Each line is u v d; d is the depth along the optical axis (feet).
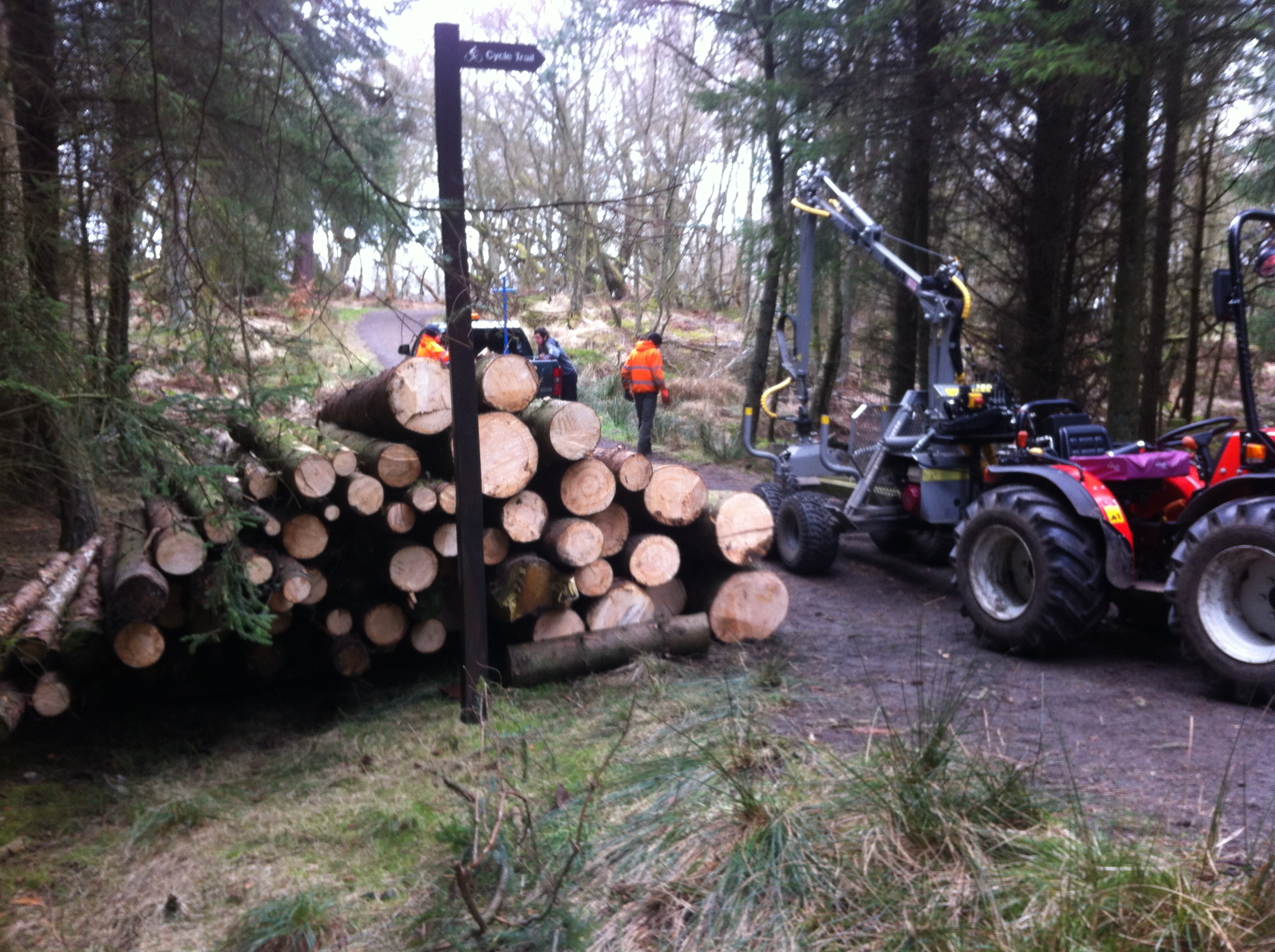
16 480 15.02
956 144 29.94
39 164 14.38
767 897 7.61
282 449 14.42
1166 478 15.26
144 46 13.47
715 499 16.49
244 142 14.17
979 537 15.97
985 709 12.45
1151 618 16.42
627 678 14.55
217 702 15.47
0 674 12.63
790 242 34.88
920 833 8.05
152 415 11.87
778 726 11.86
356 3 15.42
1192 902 6.61
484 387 14.08
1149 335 30.99
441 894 8.46
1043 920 6.75
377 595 15.23
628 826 9.05
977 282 32.73
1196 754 10.53
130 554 13.96
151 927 8.89
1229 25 22.16
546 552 14.93
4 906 9.42
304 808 11.19
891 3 27.02
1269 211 13.57
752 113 33.60
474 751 12.15
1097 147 27.81
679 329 66.85
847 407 47.26
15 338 11.64
